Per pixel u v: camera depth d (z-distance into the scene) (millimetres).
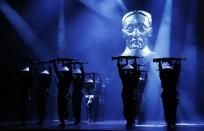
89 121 15219
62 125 12062
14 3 19625
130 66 12242
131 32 17391
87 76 16219
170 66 12352
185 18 19625
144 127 11570
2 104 19000
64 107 12750
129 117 11820
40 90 13883
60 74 12953
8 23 19625
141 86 14430
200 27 19391
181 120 17703
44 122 15242
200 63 19156
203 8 19281
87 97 15477
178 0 19672
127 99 12000
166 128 11016
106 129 10078
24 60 14195
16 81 19234
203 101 18562
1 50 19359
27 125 12492
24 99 13703
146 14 17547
